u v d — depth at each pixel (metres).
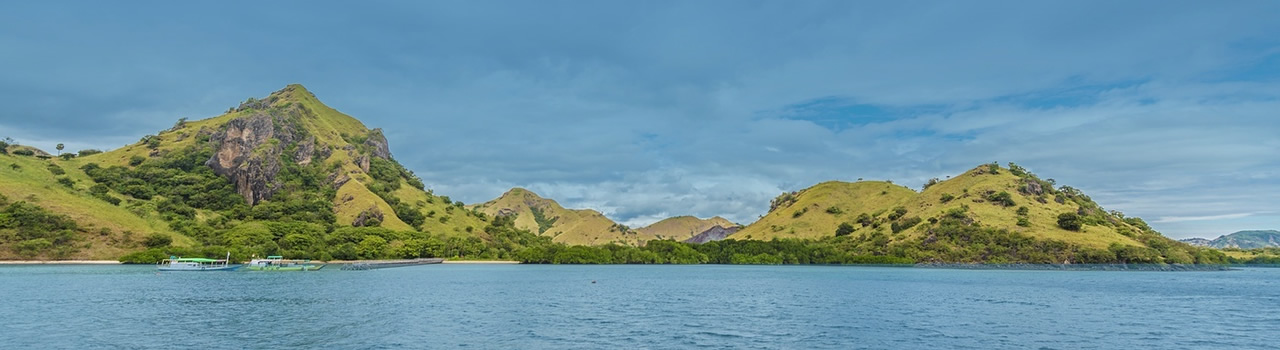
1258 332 63.50
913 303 90.75
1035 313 78.75
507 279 147.62
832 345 54.56
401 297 92.94
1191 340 58.72
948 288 124.69
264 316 69.06
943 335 60.34
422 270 191.25
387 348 50.59
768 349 52.34
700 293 107.50
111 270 158.88
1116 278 171.88
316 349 49.94
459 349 50.47
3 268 162.50
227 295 92.88
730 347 52.91
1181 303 93.25
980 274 193.38
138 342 52.50
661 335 58.72
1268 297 104.69
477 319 68.38
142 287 105.31
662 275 179.75
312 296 92.81
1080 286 134.38
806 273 197.75
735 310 79.75
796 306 85.25
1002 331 63.16
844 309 81.88
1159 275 191.50
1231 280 162.38
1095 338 59.34
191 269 168.62
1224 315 77.38
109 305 77.12
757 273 197.00
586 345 53.09
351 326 62.31
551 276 166.62
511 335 57.69
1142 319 73.12
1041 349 53.50
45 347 49.94
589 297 97.44
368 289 107.62
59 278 125.19
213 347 50.50
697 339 56.72
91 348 49.66
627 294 104.25
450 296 95.94
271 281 126.31
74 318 65.56
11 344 51.16
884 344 55.31
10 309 71.94
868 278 165.00
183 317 67.56
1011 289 122.75
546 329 61.78
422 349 50.31
